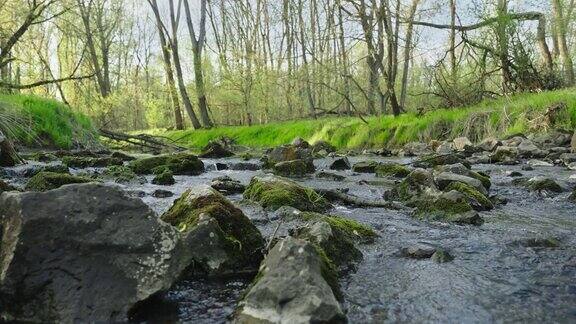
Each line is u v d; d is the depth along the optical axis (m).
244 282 3.29
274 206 5.46
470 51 20.69
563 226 4.96
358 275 3.45
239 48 37.41
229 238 3.59
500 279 3.36
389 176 9.47
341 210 5.87
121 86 50.44
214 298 3.01
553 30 23.41
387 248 4.16
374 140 20.11
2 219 2.80
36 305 2.60
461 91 20.20
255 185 6.28
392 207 6.02
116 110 44.50
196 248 3.39
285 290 2.56
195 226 3.51
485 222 5.16
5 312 2.59
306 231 3.84
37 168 9.13
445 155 11.24
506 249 4.09
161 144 23.41
